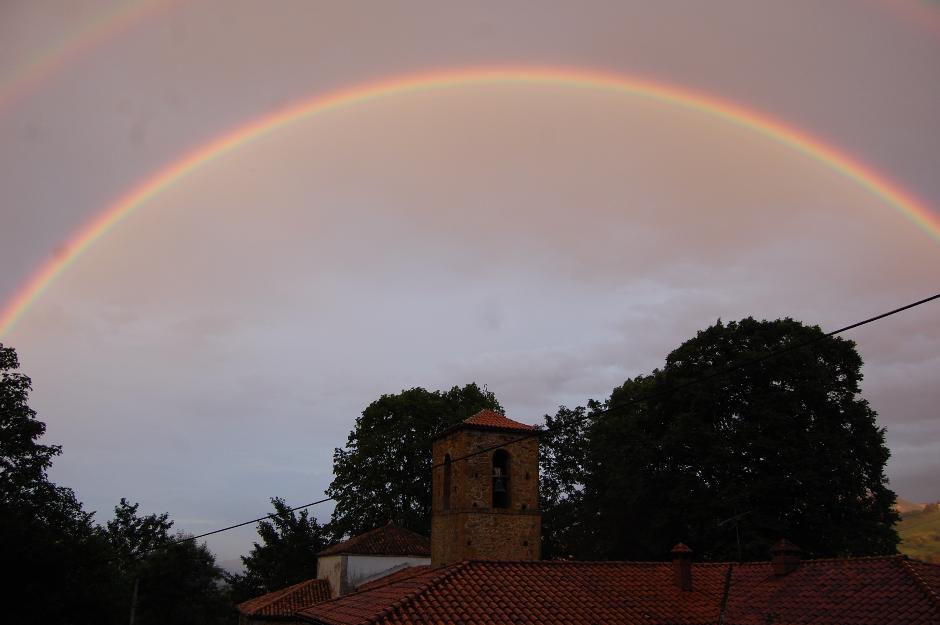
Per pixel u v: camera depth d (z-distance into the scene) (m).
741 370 38.38
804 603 20.14
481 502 27.50
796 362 37.50
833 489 36.09
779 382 38.44
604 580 22.67
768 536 36.44
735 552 35.31
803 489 36.00
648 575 23.77
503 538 27.41
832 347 39.50
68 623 36.03
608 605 20.77
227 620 58.97
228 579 61.09
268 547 57.91
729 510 36.31
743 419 38.97
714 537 37.25
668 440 39.41
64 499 37.66
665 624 20.12
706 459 37.91
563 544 51.38
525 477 28.61
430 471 52.84
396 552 36.94
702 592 23.02
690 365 41.75
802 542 36.69
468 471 27.66
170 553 55.53
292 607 34.84
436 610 18.56
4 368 36.97
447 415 53.81
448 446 29.52
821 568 21.91
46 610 33.75
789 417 36.72
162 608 54.16
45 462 36.78
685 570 23.14
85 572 37.62
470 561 22.02
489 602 19.55
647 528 42.75
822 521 35.59
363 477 51.66
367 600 21.59
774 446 36.25
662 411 42.34
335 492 53.44
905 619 17.20
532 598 20.31
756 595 21.97
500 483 28.61
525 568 22.45
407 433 52.75
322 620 21.42
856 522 36.00
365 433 54.06
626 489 41.44
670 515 39.91
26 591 33.31
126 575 54.00
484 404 56.34
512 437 28.83
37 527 34.84
